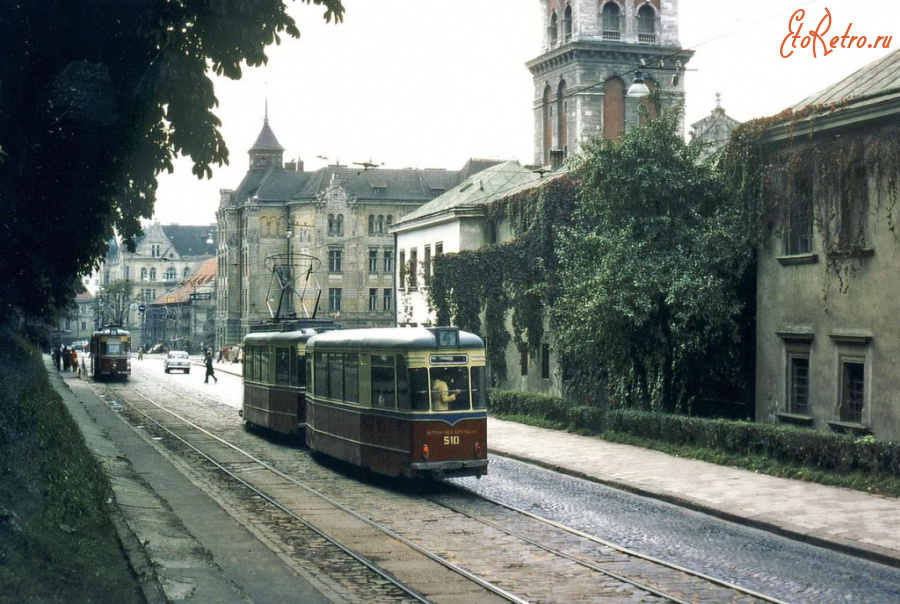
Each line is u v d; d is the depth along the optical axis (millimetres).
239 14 19125
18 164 16312
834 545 14266
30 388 15977
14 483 11945
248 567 12734
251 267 106125
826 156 23188
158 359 117188
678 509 17766
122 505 16359
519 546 14484
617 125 71438
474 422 19828
